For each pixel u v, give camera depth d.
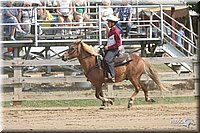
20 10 23.06
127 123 14.40
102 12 22.72
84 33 23.09
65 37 23.28
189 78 19.03
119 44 17.39
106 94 18.52
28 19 23.38
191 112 16.31
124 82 23.55
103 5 23.62
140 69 17.67
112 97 18.52
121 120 14.97
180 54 23.30
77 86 22.06
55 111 16.92
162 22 22.86
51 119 15.31
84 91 20.92
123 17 23.41
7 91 20.52
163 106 17.69
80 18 23.34
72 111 16.89
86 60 17.61
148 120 14.89
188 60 19.19
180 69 23.14
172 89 20.75
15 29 22.83
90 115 15.98
